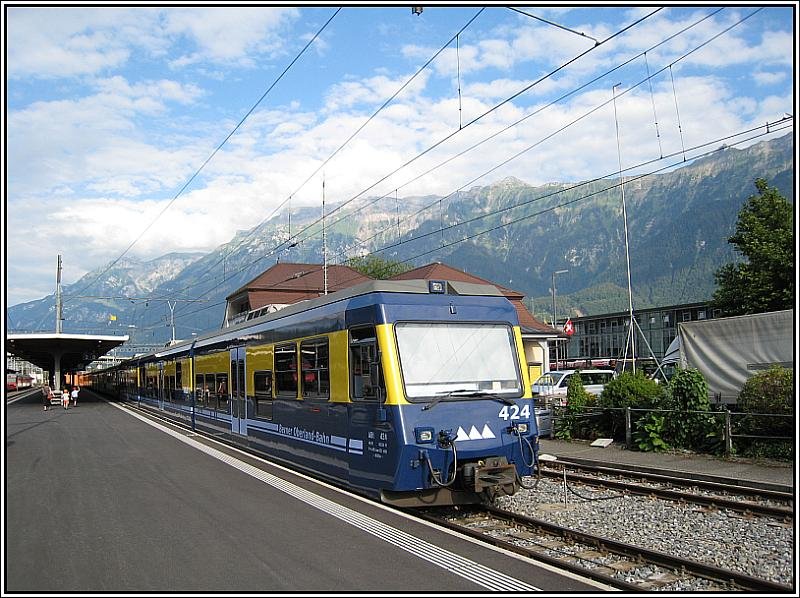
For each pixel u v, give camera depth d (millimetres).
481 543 8602
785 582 7207
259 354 16172
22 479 13867
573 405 20062
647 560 7977
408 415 10117
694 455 15852
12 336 52969
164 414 31547
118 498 11727
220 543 8719
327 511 10414
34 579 7422
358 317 11047
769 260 33062
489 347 11117
